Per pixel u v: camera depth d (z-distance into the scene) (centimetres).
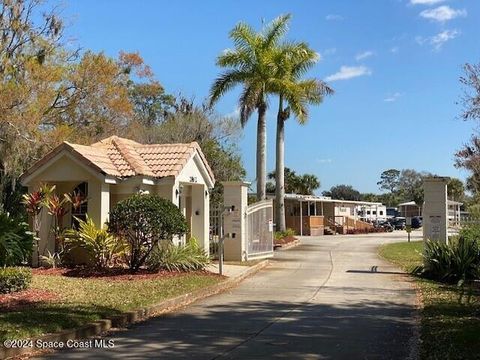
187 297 1197
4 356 710
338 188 10506
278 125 3181
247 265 1862
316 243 3192
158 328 921
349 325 951
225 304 1160
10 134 2383
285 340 836
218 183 3094
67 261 1653
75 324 872
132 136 3506
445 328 898
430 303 1165
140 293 1183
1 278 1125
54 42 2794
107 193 1689
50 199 1623
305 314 1048
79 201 1641
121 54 3691
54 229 1678
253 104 2923
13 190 2436
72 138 2816
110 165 1741
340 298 1243
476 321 954
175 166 1803
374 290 1373
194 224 2006
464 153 2584
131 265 1512
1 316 892
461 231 1894
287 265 1972
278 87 2936
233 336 861
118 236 1509
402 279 1593
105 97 3155
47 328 827
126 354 748
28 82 2498
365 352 768
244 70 2959
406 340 842
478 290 1371
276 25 2972
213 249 2164
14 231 1228
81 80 3047
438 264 1600
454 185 6769
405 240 3531
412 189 10662
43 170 1722
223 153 3688
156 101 4672
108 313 958
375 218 6125
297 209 4719
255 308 1112
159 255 1544
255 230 2152
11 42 2558
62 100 3002
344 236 4234
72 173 1700
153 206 1472
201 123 3762
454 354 729
